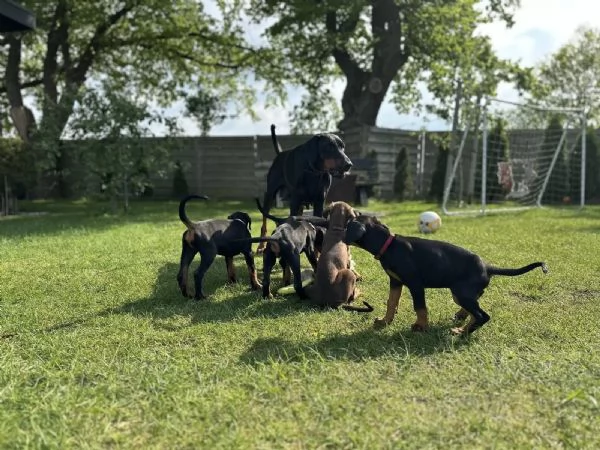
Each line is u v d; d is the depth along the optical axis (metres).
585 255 6.50
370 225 3.78
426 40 16.45
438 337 3.63
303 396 2.72
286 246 4.61
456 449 2.25
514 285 5.07
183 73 20.83
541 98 19.69
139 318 4.15
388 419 2.47
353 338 3.62
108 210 13.99
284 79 20.08
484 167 12.01
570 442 2.27
